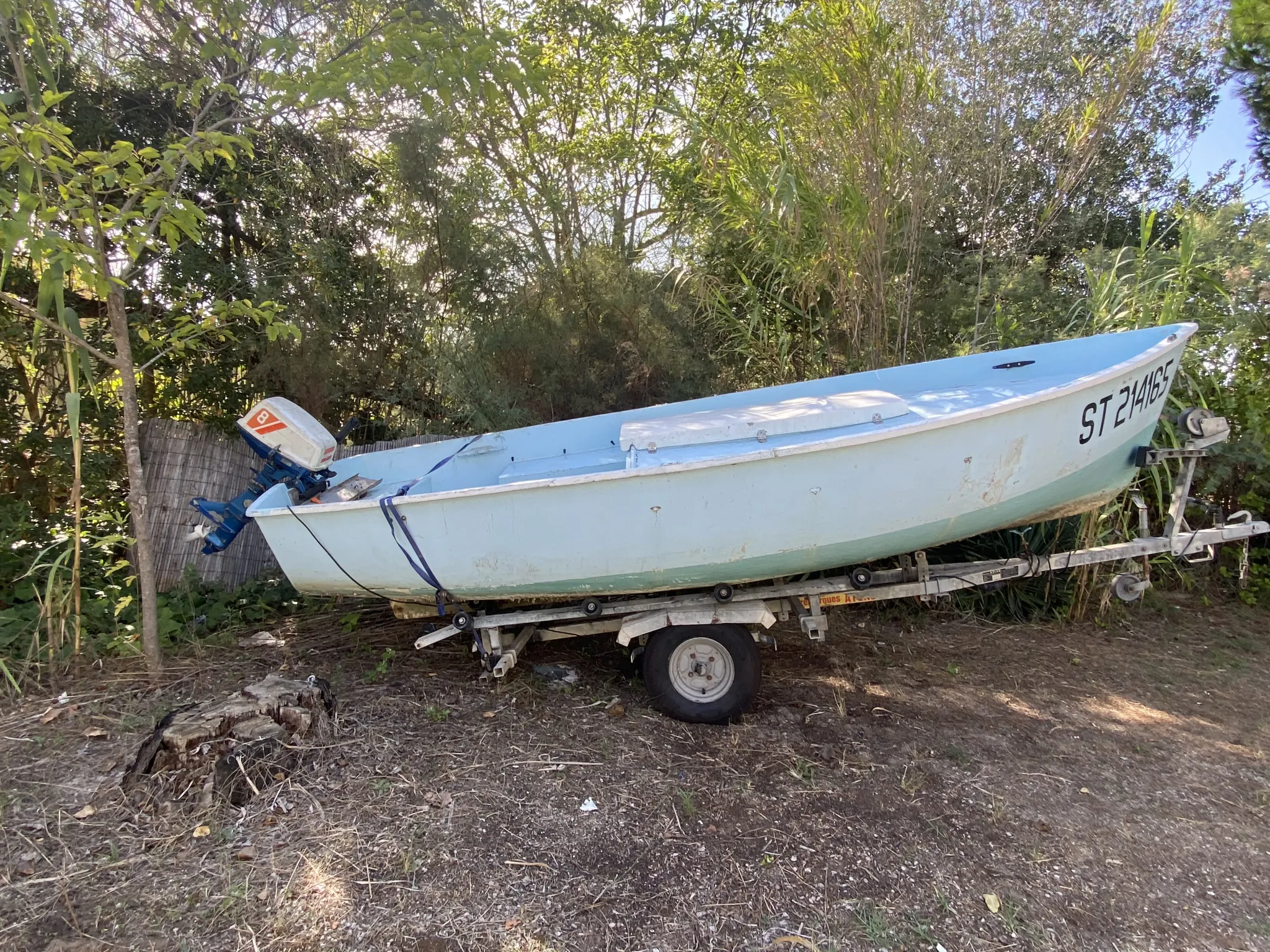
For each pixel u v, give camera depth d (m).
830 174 5.05
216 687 3.56
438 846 2.38
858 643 4.42
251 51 3.94
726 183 5.27
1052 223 6.33
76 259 2.85
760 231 5.17
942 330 5.57
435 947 1.97
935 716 3.46
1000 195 6.32
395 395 5.82
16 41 3.71
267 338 5.08
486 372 5.57
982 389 3.82
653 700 3.43
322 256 5.14
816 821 2.55
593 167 7.93
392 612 4.69
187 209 3.04
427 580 3.35
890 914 2.12
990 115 5.88
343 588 3.53
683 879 2.26
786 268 5.09
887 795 2.74
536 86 3.48
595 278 5.89
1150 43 5.34
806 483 2.99
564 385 5.80
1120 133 7.16
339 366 5.49
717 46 9.19
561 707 3.45
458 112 5.75
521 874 2.27
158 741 2.64
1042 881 2.28
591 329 5.90
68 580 4.26
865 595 3.39
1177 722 3.47
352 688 3.58
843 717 3.41
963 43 5.58
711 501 3.02
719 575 3.22
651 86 8.98
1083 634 4.64
